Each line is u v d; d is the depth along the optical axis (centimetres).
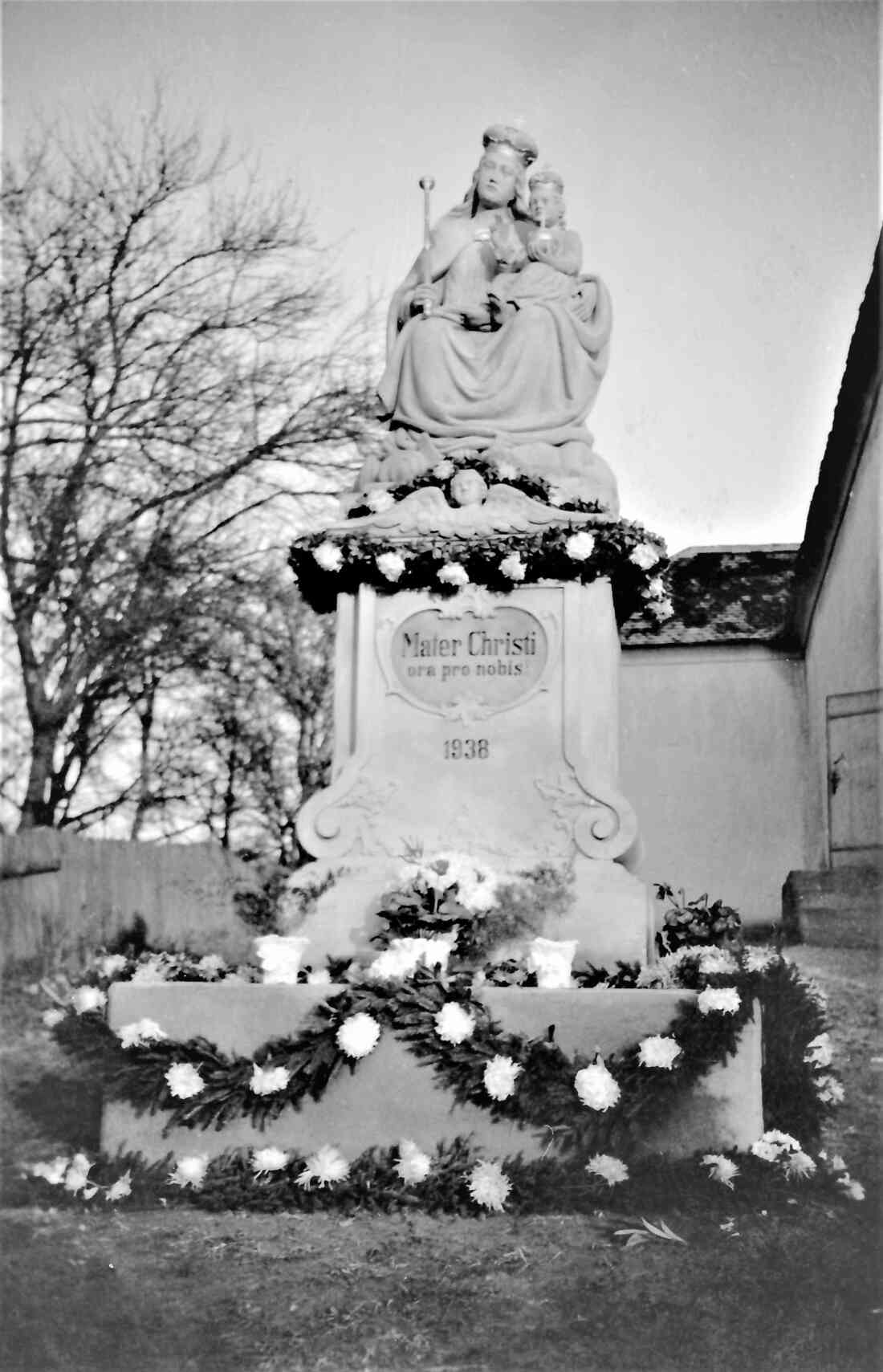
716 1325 405
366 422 1458
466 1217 493
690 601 1252
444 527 672
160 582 1422
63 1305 416
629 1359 386
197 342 1448
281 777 1430
